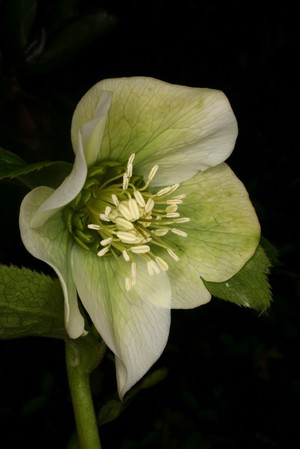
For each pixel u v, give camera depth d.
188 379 0.37
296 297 0.37
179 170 0.22
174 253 0.22
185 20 0.37
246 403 0.37
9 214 0.29
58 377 0.34
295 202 0.39
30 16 0.31
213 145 0.21
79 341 0.22
